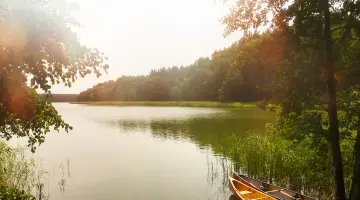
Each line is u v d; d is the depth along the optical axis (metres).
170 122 46.59
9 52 5.43
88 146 26.89
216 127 38.41
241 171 16.94
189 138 30.66
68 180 16.38
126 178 16.88
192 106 99.44
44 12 5.59
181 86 123.06
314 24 9.28
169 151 24.25
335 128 9.17
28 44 5.48
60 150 24.88
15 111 6.32
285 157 15.16
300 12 9.27
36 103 7.18
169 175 17.36
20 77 5.72
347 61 9.65
